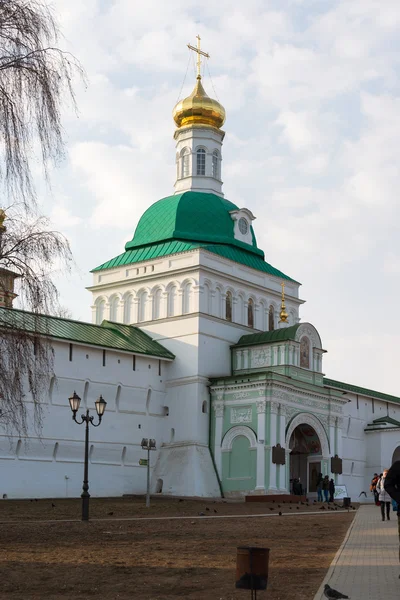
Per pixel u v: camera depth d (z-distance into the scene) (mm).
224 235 84250
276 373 74812
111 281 84438
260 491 71938
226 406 76188
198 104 89125
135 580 22750
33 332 32469
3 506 54344
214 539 33000
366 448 96750
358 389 99000
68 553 28328
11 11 29078
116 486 72250
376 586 20125
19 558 27000
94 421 71062
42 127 29391
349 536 34062
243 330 82875
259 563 17938
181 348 78250
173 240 82750
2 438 64312
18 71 29062
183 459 74688
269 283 87312
